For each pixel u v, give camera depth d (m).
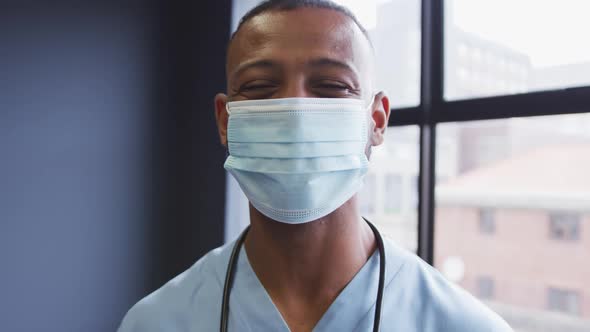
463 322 0.60
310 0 0.60
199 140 1.97
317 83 0.61
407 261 0.68
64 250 1.61
